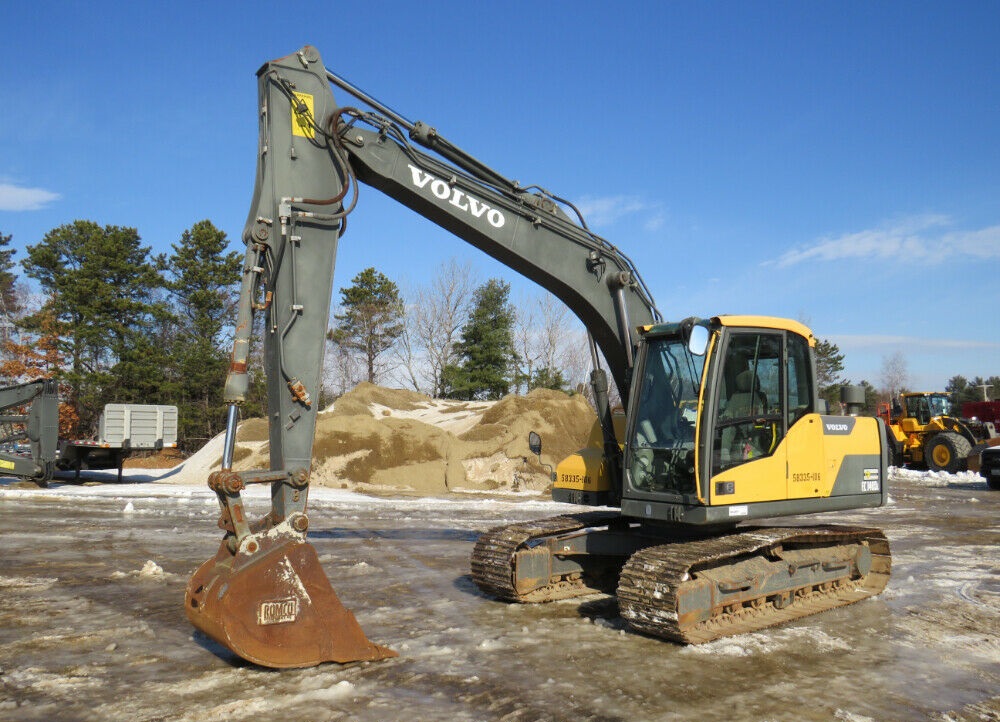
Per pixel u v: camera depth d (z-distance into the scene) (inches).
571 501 323.3
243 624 198.2
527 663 218.8
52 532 468.8
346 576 344.8
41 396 737.0
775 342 285.3
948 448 1043.3
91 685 195.5
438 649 229.8
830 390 1945.1
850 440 308.0
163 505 622.5
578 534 311.3
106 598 293.9
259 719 174.1
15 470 733.3
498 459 826.8
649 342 293.3
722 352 263.7
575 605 294.4
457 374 1696.6
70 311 1582.2
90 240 1635.1
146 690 191.9
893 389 2861.7
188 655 221.5
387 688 195.3
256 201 250.7
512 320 1748.3
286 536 211.2
